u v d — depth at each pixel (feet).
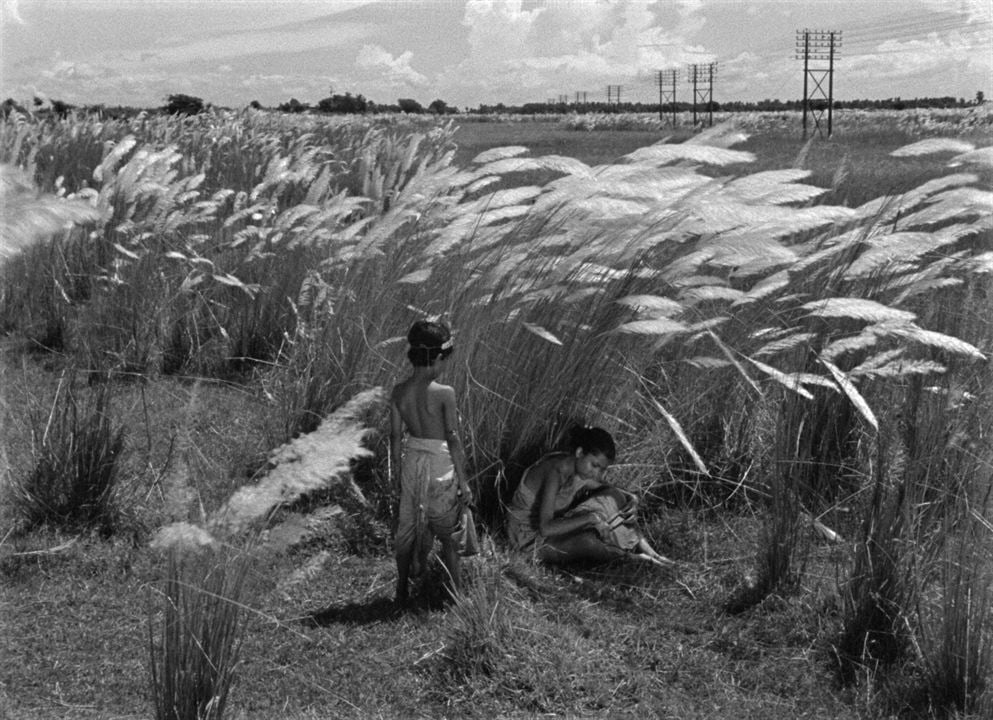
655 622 16.55
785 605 16.76
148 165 34.17
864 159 68.23
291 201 43.50
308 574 14.64
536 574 17.99
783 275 19.63
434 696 14.07
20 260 29.12
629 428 21.30
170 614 11.71
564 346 20.58
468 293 21.24
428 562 17.99
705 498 20.93
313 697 13.84
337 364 21.52
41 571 17.02
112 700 13.43
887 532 15.46
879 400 20.29
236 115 77.56
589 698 14.14
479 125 253.03
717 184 20.20
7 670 14.08
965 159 21.24
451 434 16.81
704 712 13.92
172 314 29.14
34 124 56.75
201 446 21.25
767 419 21.57
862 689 14.51
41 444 19.56
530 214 21.90
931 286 19.97
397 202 24.34
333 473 11.68
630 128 250.98
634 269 20.53
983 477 15.79
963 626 13.97
